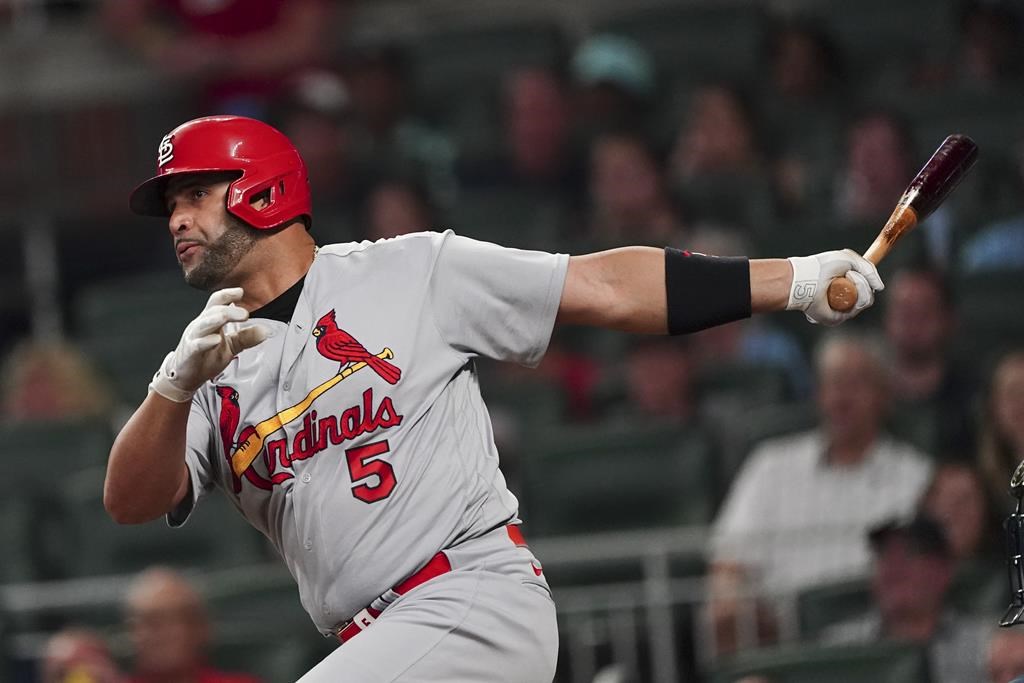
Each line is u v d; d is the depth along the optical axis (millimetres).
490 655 12062
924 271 27344
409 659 11875
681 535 24422
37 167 39156
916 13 38000
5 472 29078
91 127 39312
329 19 39688
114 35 39500
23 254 38531
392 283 12562
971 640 20781
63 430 29297
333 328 12422
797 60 36750
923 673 19891
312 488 12258
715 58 37906
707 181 33562
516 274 12414
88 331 33750
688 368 27922
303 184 12805
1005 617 12977
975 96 33750
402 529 12188
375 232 33719
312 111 36750
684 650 23734
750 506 24203
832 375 24016
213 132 12578
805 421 25734
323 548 12289
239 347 11719
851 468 23953
